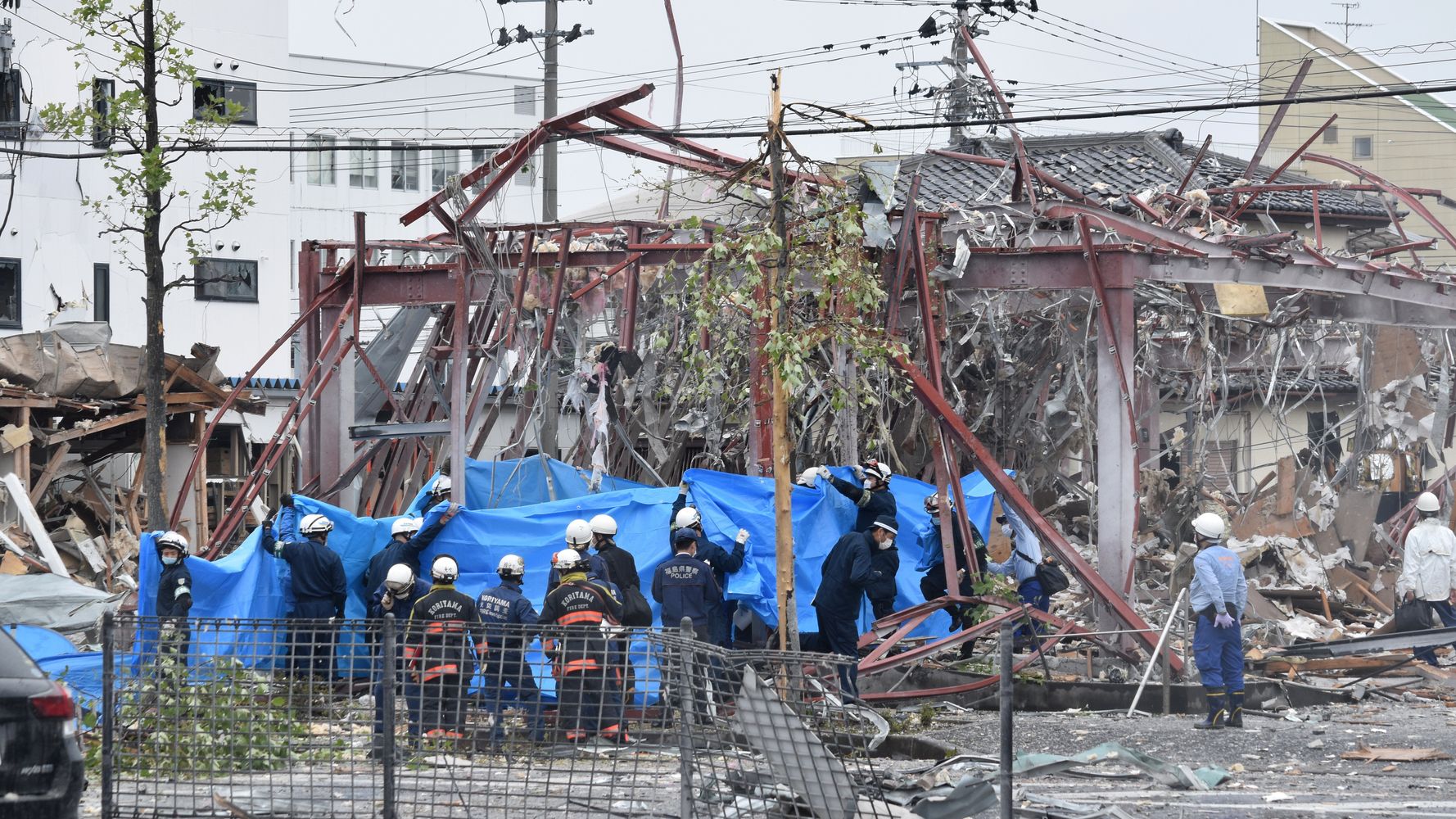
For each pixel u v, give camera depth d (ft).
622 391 260.83
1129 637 208.44
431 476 276.00
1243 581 175.63
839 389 187.21
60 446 322.96
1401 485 327.26
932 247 223.92
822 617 186.50
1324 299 275.59
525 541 209.05
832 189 183.52
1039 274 224.94
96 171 457.27
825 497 212.43
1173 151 428.15
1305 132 578.25
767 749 106.11
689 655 108.37
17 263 441.27
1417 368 304.91
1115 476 216.13
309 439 252.83
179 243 482.28
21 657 102.47
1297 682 211.00
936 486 221.66
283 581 198.39
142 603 192.24
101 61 458.91
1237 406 357.41
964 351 268.62
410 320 290.15
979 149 435.12
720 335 205.98
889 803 123.03
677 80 287.28
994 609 214.07
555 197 433.89
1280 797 130.72
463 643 116.26
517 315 236.02
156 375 251.80
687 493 209.46
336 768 116.26
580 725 115.65
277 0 507.71
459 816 113.60
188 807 114.73
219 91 497.46
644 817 110.63
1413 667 222.48
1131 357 218.79
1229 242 233.76
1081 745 163.53
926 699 199.52
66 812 100.99
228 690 117.29
